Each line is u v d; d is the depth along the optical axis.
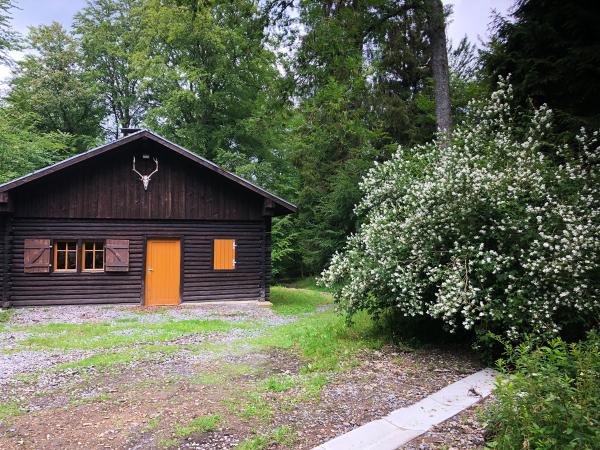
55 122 26.38
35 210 11.99
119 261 12.62
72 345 7.61
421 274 6.63
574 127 7.24
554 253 5.34
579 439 2.70
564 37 7.86
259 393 4.99
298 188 23.84
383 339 7.38
